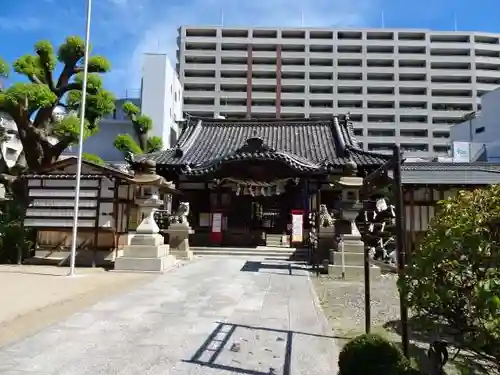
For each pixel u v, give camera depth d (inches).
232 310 277.9
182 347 198.7
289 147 824.9
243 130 944.3
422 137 2556.6
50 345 197.0
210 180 769.6
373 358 151.9
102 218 486.0
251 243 758.5
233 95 2610.7
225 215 776.9
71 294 314.8
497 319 105.3
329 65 2682.1
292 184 764.0
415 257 138.2
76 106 642.2
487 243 117.3
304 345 205.5
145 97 1185.4
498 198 127.1
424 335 229.5
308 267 518.3
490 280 110.9
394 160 174.6
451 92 2650.1
